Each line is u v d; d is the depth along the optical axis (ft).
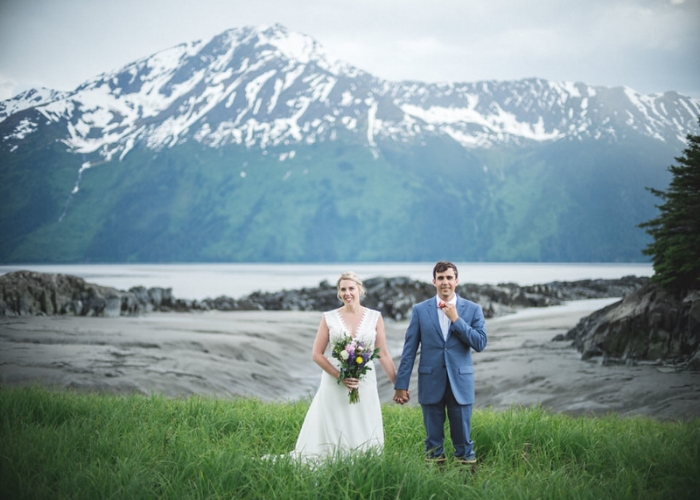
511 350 64.80
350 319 22.65
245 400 33.35
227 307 139.33
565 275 423.64
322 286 173.06
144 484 17.53
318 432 22.36
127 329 74.69
